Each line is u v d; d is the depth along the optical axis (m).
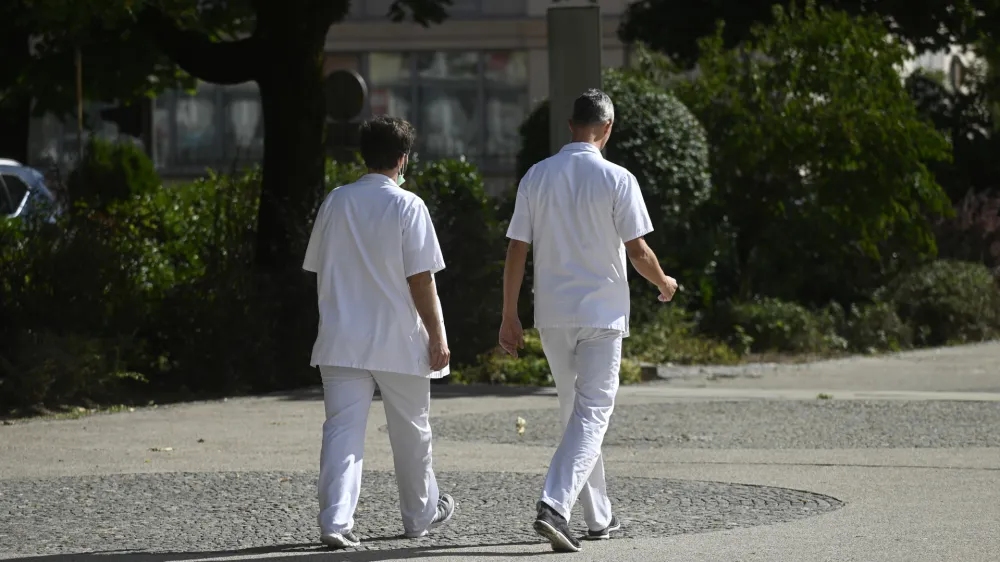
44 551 24.69
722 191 73.44
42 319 49.16
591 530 25.45
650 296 67.81
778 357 66.06
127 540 25.66
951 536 25.55
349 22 149.25
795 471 33.62
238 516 28.06
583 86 50.69
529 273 59.38
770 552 24.14
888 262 80.00
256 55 57.00
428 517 25.73
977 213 93.25
